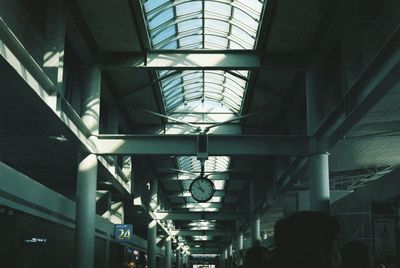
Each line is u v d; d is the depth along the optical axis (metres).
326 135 25.36
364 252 4.57
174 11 27.34
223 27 30.34
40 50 22.88
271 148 27.44
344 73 21.95
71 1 23.16
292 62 28.14
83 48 26.53
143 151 27.88
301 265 2.17
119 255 48.75
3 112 24.28
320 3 23.06
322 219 2.23
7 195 21.66
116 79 33.53
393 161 42.47
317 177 26.81
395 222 22.45
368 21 21.33
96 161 28.05
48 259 28.22
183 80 38.25
